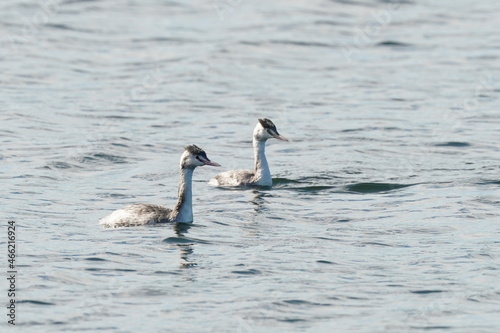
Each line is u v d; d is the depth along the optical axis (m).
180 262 22.08
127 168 31.64
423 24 61.78
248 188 29.14
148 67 49.00
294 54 53.00
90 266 21.69
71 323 18.67
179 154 33.69
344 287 20.67
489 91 44.69
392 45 55.62
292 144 35.25
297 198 28.00
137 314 19.14
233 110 40.81
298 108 41.34
